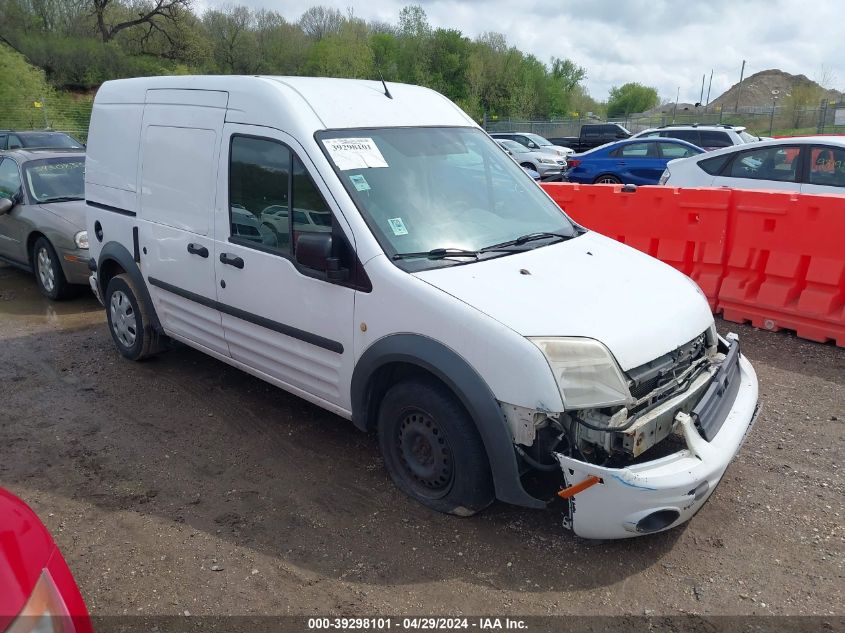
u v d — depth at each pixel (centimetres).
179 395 533
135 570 336
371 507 381
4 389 550
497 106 5697
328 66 5272
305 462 432
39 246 800
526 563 335
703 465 313
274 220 419
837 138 851
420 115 456
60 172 877
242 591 320
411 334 349
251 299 441
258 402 519
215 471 424
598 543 349
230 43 5459
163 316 540
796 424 468
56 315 751
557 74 7031
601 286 362
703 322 372
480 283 349
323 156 390
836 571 327
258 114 427
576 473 306
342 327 385
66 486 410
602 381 310
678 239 702
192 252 481
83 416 501
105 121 581
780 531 356
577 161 1806
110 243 577
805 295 612
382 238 371
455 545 348
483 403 322
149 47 5009
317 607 309
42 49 4441
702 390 359
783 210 618
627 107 8412
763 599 310
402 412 372
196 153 473
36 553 213
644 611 304
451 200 414
